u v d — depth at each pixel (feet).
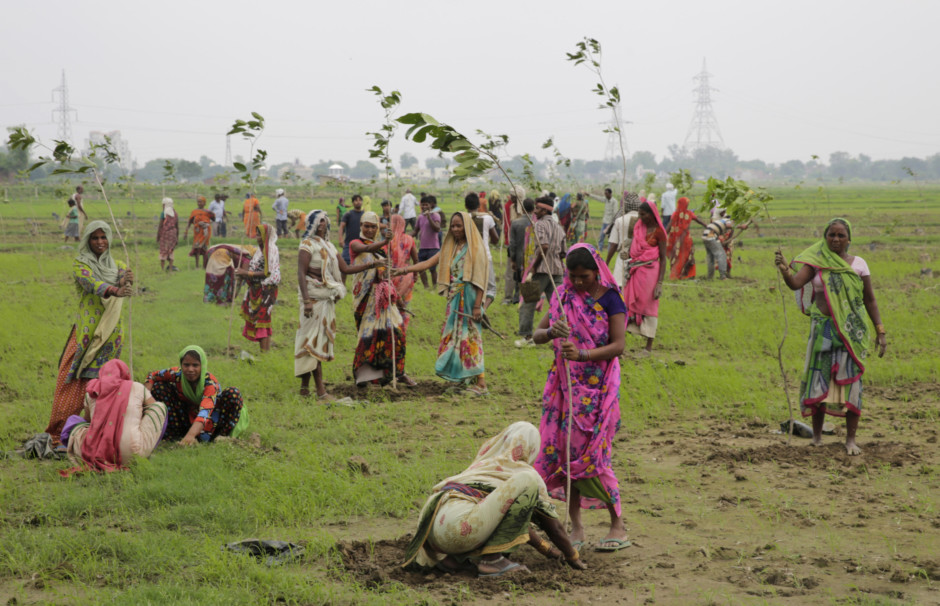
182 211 155.63
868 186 549.54
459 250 32.68
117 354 25.58
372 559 17.11
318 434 26.48
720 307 52.03
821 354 25.27
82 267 24.71
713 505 20.74
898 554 17.24
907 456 24.36
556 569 16.83
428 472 22.39
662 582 16.03
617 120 31.71
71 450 22.80
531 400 32.07
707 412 30.55
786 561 17.01
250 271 40.16
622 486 22.38
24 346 39.88
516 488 16.17
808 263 25.22
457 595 15.26
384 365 33.47
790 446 25.77
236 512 19.26
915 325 45.60
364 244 33.14
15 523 18.83
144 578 15.89
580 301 17.81
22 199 198.39
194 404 25.71
